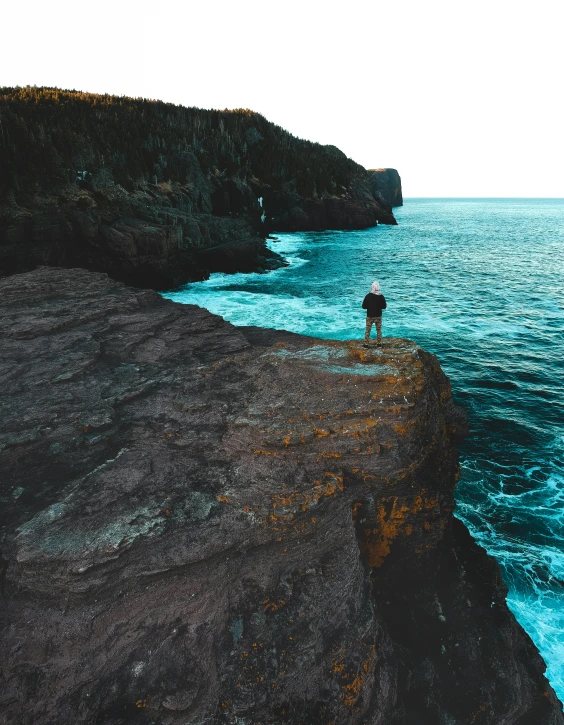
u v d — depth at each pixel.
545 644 8.97
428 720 6.21
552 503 12.73
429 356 10.07
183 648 5.35
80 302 13.12
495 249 61.31
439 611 7.48
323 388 7.93
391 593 7.44
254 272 43.53
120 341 11.20
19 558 5.27
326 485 6.50
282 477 6.55
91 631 5.23
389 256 54.31
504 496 13.02
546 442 15.66
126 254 33.09
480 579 8.70
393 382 7.77
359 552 6.65
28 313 12.06
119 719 4.84
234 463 7.00
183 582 5.63
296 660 5.45
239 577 5.93
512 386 19.89
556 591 10.14
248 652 5.40
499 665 7.02
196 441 7.46
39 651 5.05
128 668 5.17
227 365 9.57
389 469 6.95
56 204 34.47
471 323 28.20
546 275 42.91
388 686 5.96
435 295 35.03
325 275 42.56
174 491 6.45
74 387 9.05
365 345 9.34
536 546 11.32
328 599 5.96
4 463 7.07
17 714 4.80
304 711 5.32
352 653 5.75
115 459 7.11
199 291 35.50
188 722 4.95
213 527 5.93
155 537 5.67
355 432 6.93
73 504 6.07
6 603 5.30
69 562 5.25
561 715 7.27
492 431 16.34
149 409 8.39
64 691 4.96
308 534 6.24
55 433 7.59
